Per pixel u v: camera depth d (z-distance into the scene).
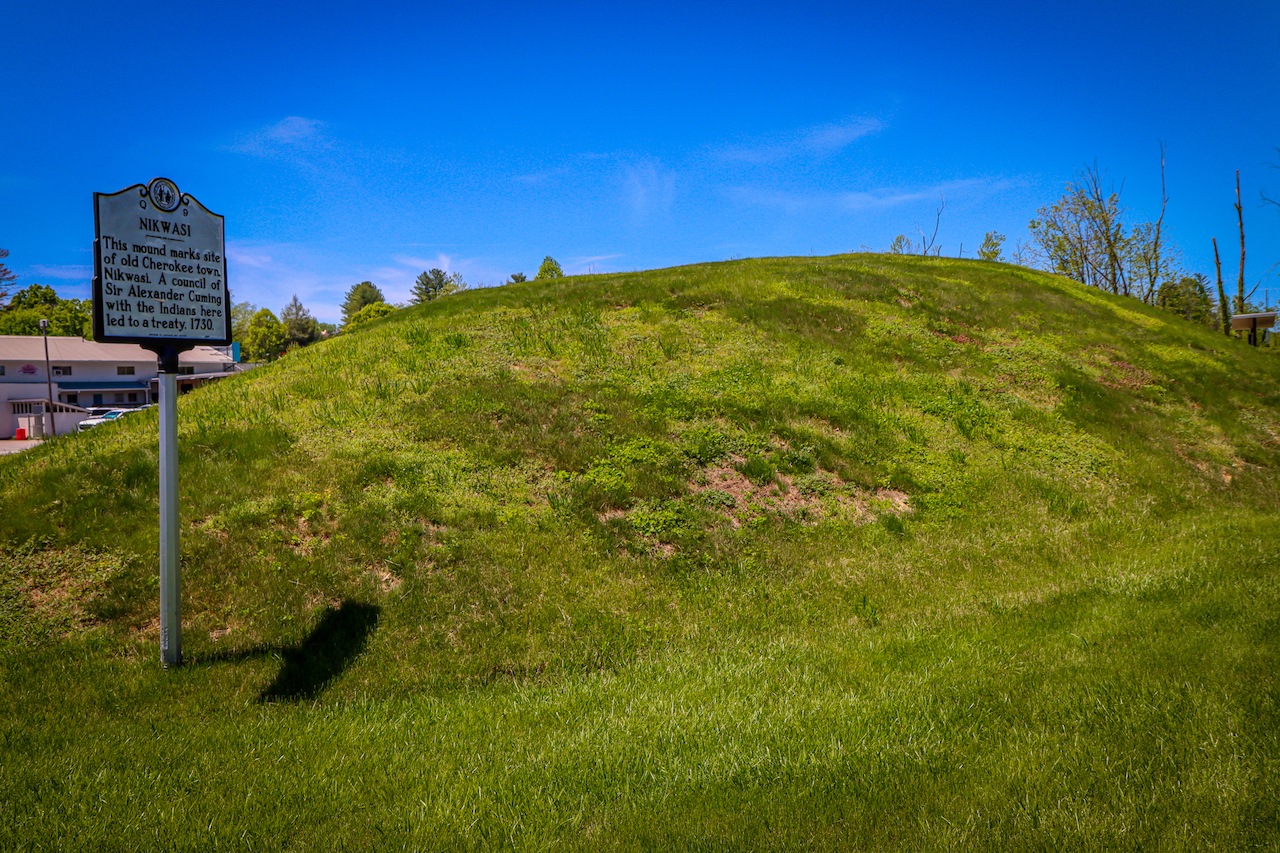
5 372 49.00
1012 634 6.32
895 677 5.44
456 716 5.05
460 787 3.96
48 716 5.04
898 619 7.19
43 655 5.73
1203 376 17.66
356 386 11.33
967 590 8.01
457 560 7.36
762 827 3.48
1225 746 3.99
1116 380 16.86
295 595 6.56
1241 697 4.55
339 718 5.05
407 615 6.51
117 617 6.23
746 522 9.11
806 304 17.80
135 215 5.25
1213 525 10.31
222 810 3.72
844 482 10.67
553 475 9.32
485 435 9.95
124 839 3.45
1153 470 12.66
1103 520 10.51
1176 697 4.61
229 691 5.48
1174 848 3.17
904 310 18.67
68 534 7.13
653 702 5.15
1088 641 5.89
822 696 5.14
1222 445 14.62
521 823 3.58
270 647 5.98
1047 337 18.59
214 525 7.39
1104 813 3.44
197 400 11.04
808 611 7.40
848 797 3.72
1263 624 5.79
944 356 16.23
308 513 7.68
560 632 6.55
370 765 4.27
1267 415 16.19
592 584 7.32
